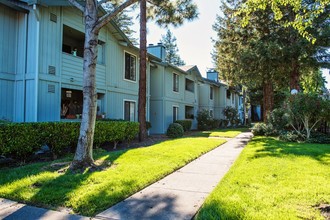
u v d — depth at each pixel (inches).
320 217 113.9
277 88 767.7
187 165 242.1
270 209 122.9
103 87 451.5
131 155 270.5
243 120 1215.6
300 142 402.0
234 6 662.5
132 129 405.4
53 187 158.7
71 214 123.7
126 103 526.3
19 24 343.6
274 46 495.2
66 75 376.2
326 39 462.9
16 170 205.8
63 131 278.7
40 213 125.0
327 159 246.1
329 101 402.0
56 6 353.4
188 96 852.0
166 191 159.8
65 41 452.4
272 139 452.1
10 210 128.7
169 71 706.8
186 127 730.8
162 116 662.5
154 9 485.1
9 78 334.6
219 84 1072.2
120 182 168.6
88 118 215.5
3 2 311.1
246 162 239.5
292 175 184.9
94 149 317.4
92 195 143.9
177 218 119.4
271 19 552.7
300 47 482.6
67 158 263.1
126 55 528.7
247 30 601.0
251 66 543.5
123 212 126.0
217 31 713.0
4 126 222.7
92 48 218.1
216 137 552.4
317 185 160.7
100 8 406.0
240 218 113.3
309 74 594.2
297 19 193.6
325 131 481.4
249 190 152.2
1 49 326.3
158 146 343.6
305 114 409.4
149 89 615.8
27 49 335.6
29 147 243.9
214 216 115.6
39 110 329.1
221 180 182.4
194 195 152.4
